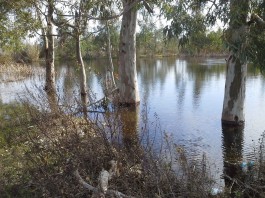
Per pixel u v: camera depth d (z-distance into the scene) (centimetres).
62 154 613
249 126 1033
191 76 2542
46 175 536
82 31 1301
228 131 980
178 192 514
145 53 5316
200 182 515
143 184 530
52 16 1246
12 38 1278
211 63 3788
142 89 1908
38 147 656
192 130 994
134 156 594
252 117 1148
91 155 596
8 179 567
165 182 525
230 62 1021
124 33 1386
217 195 536
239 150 805
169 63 4059
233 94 1030
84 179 563
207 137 920
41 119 763
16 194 532
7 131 866
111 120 823
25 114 905
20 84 2139
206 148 820
